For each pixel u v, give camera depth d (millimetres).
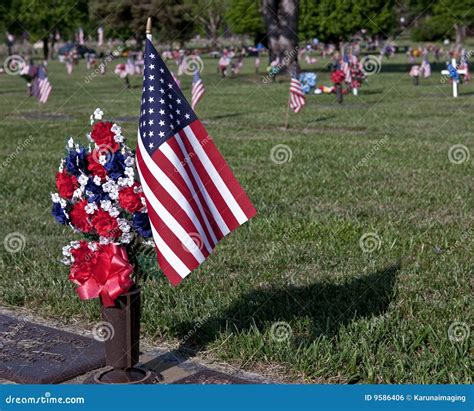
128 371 5410
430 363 5453
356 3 63094
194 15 70312
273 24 42281
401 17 71562
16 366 5656
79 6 69812
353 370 5453
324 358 5559
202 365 5707
